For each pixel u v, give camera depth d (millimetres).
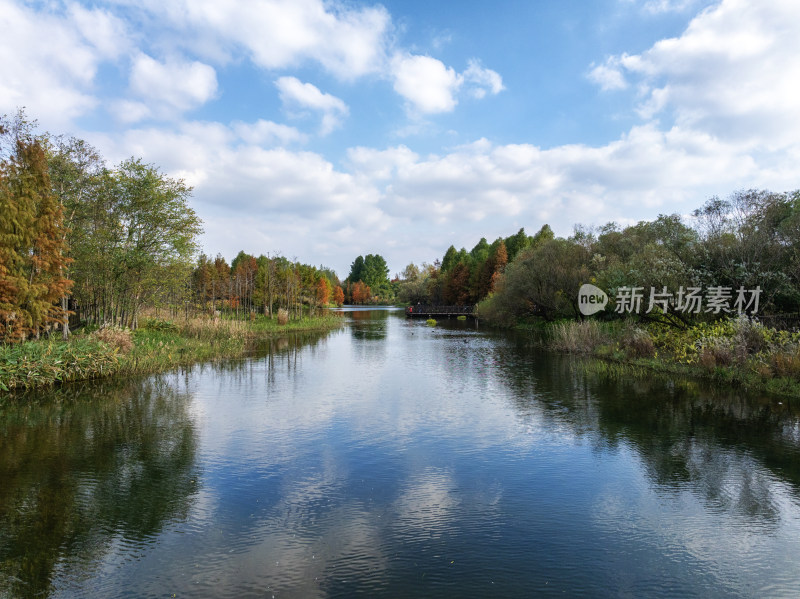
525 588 4656
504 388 14508
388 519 6102
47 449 8719
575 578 4824
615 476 7539
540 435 9664
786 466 7902
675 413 11312
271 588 4621
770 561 5152
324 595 4516
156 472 7633
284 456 8414
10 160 15508
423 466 7973
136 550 5332
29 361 14070
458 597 4500
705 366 15625
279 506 6457
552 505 6523
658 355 18766
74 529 5797
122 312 24625
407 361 20609
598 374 16969
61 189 19125
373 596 4496
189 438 9406
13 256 14656
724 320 17828
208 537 5621
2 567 4988
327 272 114500
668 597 4523
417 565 5051
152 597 4477
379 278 137250
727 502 6605
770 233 18141
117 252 21875
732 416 10977
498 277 50656
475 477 7512
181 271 25734
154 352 18719
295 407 12016
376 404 12375
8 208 14523
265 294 43906
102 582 4715
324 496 6781
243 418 10914
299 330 38344
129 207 22375
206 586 4656
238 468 7832
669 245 22016
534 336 33438
